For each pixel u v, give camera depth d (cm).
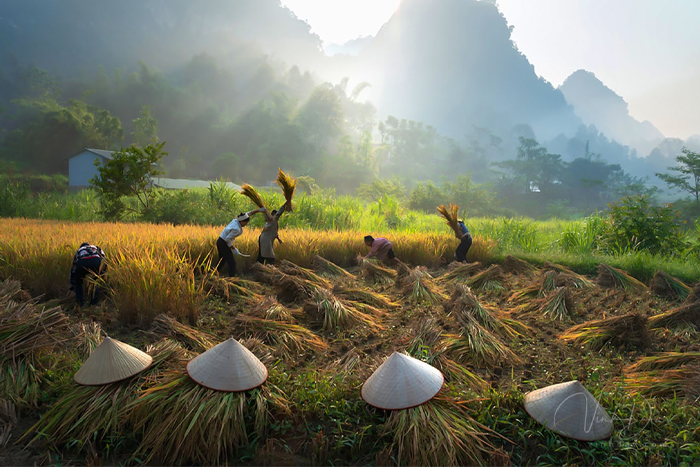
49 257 723
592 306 741
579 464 333
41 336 431
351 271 1020
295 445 349
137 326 562
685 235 1365
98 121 10138
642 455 337
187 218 1767
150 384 385
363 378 412
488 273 869
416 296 741
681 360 471
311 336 544
